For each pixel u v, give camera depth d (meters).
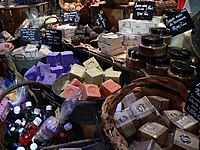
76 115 1.61
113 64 1.86
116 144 1.16
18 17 2.67
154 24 1.89
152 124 1.28
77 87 1.74
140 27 1.91
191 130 1.24
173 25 1.70
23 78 2.10
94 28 2.23
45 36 2.42
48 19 2.68
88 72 1.81
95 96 1.60
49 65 2.06
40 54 2.22
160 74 1.53
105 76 1.80
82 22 2.57
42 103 2.02
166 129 1.24
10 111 1.92
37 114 1.82
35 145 1.61
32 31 2.44
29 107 1.87
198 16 1.64
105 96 1.67
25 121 1.80
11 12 2.63
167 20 1.74
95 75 1.77
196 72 1.47
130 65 1.69
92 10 2.33
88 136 1.69
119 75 1.78
